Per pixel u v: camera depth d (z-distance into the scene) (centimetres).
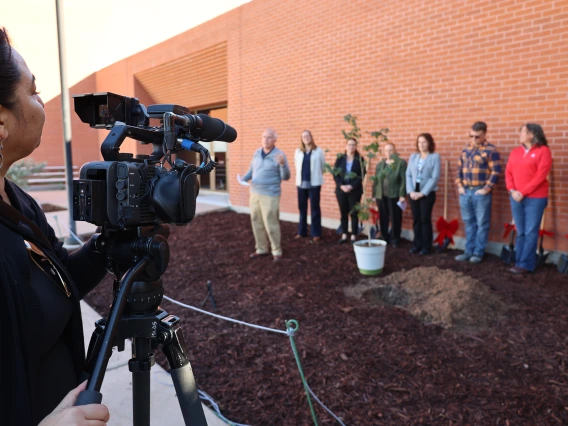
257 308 446
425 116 681
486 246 593
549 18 545
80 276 121
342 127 795
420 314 411
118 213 106
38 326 84
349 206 708
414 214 646
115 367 317
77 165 1614
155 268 114
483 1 601
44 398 92
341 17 775
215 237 769
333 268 573
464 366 323
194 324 409
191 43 1116
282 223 881
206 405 281
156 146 127
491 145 577
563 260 531
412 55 686
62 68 677
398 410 272
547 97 557
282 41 881
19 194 111
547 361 328
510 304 439
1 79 87
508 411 269
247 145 988
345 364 327
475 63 618
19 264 84
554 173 561
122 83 1443
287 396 289
